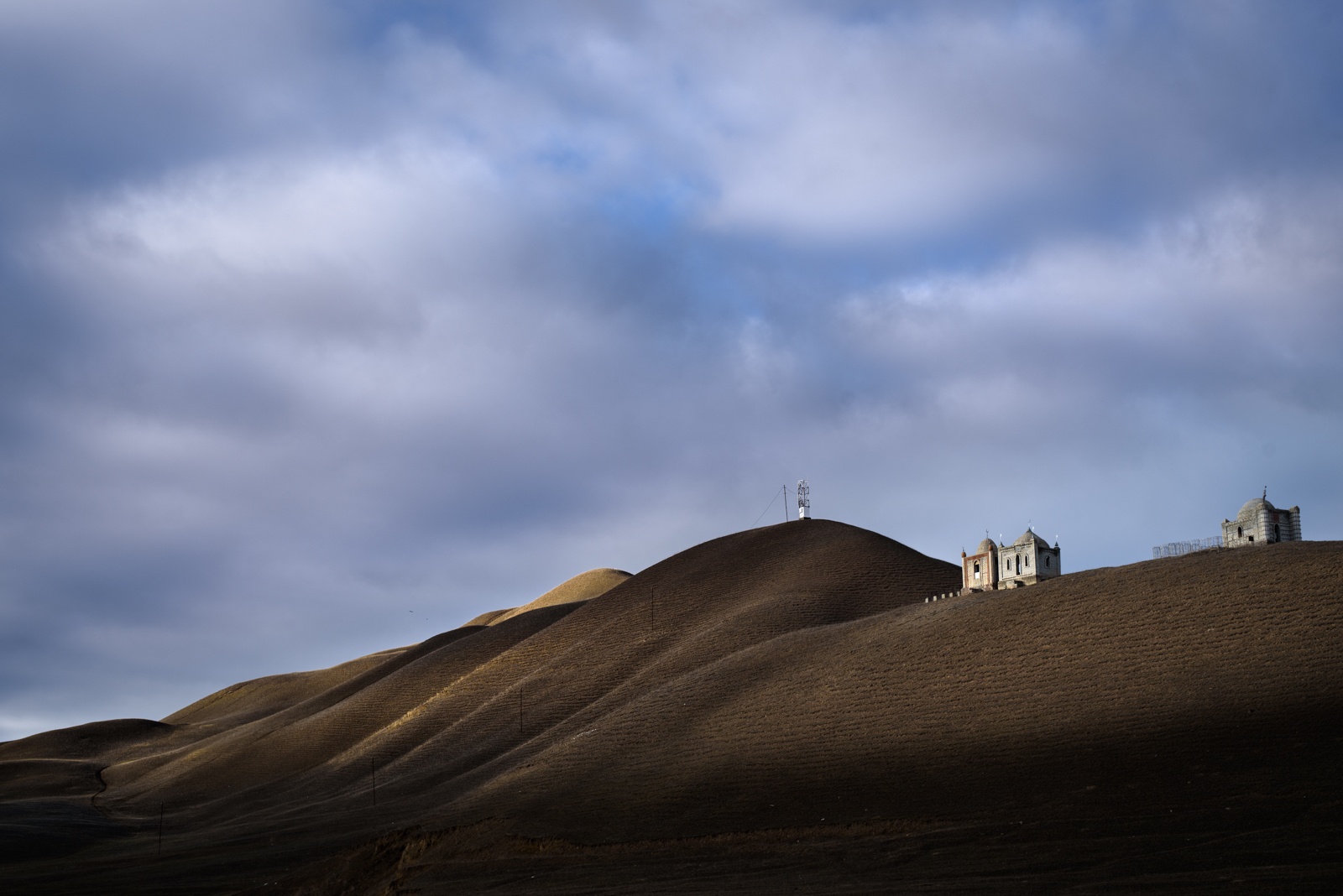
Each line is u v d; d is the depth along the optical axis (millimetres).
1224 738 47906
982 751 55188
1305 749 44719
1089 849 39312
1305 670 51250
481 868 55000
